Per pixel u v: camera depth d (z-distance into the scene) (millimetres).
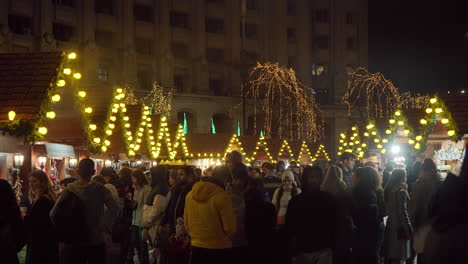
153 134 27156
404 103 72688
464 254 4828
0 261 6234
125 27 60906
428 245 5129
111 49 60156
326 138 73312
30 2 52906
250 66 69188
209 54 68312
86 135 16250
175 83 65812
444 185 5074
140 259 12805
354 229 11234
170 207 10562
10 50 50281
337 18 75312
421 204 10586
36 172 8734
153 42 64000
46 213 8578
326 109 72562
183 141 32188
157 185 11656
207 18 68438
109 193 9016
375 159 27016
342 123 73250
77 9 57219
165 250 10875
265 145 37031
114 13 60469
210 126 65438
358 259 11234
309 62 73500
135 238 12852
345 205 10453
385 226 12891
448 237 4918
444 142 19250
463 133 15719
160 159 29875
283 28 72000
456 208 4906
